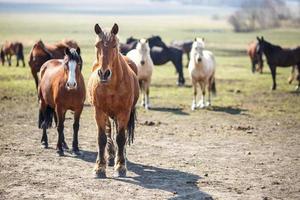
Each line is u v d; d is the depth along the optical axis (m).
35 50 18.97
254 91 25.38
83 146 13.59
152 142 14.16
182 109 20.03
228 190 9.91
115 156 11.73
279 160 12.39
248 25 96.31
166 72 33.78
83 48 48.72
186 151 13.19
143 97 20.70
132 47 27.41
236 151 13.27
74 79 11.86
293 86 27.52
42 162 11.86
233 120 17.81
